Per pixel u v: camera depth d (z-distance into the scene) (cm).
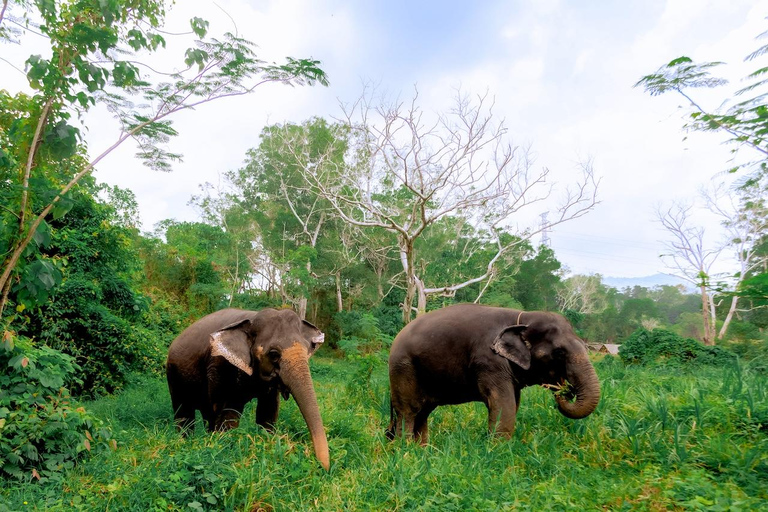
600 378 826
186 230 3088
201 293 2416
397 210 1861
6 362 517
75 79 495
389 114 1299
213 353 528
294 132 3023
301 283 2870
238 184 3853
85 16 503
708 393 627
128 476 428
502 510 369
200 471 405
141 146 551
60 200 500
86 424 535
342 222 3272
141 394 1026
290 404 678
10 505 401
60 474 473
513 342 577
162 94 537
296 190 3462
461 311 638
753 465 436
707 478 421
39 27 479
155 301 1970
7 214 487
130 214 2525
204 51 533
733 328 1762
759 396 578
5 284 496
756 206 2016
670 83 528
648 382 777
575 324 3744
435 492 399
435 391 632
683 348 1431
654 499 384
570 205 1567
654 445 492
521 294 4525
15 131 500
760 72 480
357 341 1931
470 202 1496
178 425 665
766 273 429
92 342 1101
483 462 471
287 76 560
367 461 486
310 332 579
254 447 471
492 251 2322
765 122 480
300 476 433
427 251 2169
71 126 506
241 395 579
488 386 579
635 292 9481
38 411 505
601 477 447
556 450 507
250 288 3181
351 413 672
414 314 2645
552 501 386
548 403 654
